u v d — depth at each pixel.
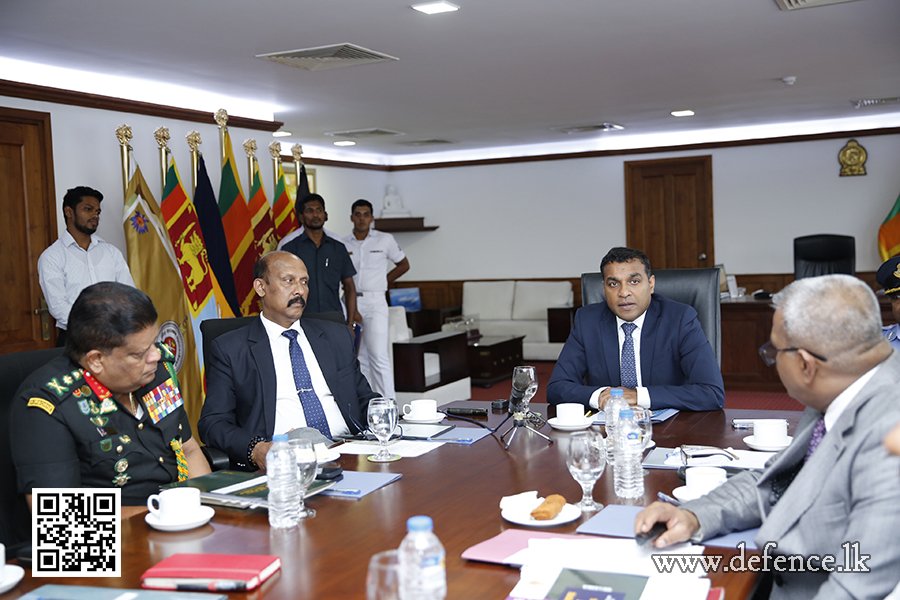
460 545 1.42
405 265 6.96
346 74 5.42
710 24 4.43
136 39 4.35
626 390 2.64
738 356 7.25
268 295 2.71
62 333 4.53
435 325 9.91
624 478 1.71
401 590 1.01
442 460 2.05
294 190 9.27
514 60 5.16
